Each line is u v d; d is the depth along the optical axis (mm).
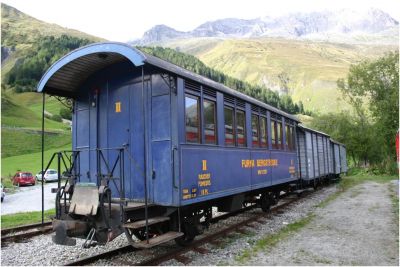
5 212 15234
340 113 42719
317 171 19750
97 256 6707
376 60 33750
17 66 151875
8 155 58375
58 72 7613
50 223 10766
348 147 39281
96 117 8078
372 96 33969
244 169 9625
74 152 7695
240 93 9883
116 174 7711
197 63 173250
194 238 8359
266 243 8039
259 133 10969
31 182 32625
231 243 7992
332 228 9562
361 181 26859
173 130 6906
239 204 9664
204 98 7926
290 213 12000
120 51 6590
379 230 9219
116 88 7871
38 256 7242
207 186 7684
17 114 88500
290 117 14328
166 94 7066
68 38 175125
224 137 8633
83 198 6609
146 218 6035
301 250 7461
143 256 6961
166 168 6926
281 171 12750
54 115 98812
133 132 7531
